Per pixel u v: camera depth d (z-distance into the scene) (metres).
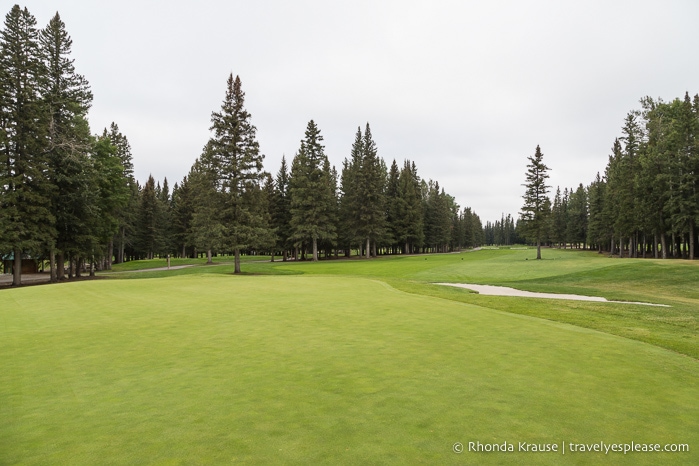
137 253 85.06
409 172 86.88
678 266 29.91
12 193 28.88
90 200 34.78
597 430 4.39
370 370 6.54
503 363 6.95
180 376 6.29
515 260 51.16
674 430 4.41
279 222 63.22
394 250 84.69
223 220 40.38
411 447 3.96
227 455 3.81
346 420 4.61
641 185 47.94
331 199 60.69
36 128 30.34
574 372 6.46
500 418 4.67
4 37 30.53
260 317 11.33
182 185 80.75
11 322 10.84
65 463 3.70
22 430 4.43
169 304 13.86
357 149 73.06
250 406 5.05
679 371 6.57
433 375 6.27
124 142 61.91
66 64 36.62
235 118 40.56
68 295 16.62
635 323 12.07
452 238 116.56
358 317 11.33
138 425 4.52
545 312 13.41
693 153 42.94
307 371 6.51
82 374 6.44
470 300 16.41
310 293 16.95
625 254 68.31
